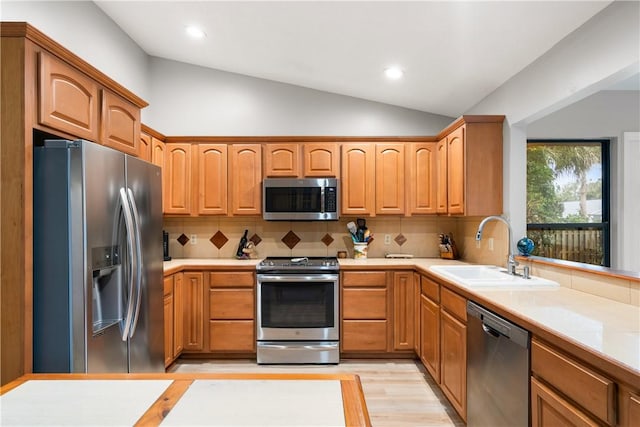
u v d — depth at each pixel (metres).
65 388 0.84
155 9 2.62
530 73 2.31
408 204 3.34
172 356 2.81
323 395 0.81
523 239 2.35
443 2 1.88
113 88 1.89
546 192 3.28
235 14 2.45
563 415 1.13
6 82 1.32
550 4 1.73
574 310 1.46
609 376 0.97
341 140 3.36
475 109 3.14
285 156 3.35
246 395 0.81
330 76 3.18
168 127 3.57
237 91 3.59
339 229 3.61
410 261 3.25
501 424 1.55
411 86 3.06
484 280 2.09
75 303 1.38
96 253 1.47
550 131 3.19
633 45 1.55
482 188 2.64
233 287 3.05
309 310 2.99
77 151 1.39
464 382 1.96
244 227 3.60
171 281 2.80
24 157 1.32
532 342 1.32
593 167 3.27
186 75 3.57
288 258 3.52
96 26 2.65
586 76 1.83
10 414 0.71
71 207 1.38
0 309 1.32
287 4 2.19
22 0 1.99
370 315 3.02
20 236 1.32
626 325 1.25
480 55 2.33
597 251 3.23
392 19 2.12
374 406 2.28
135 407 0.74
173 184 3.33
